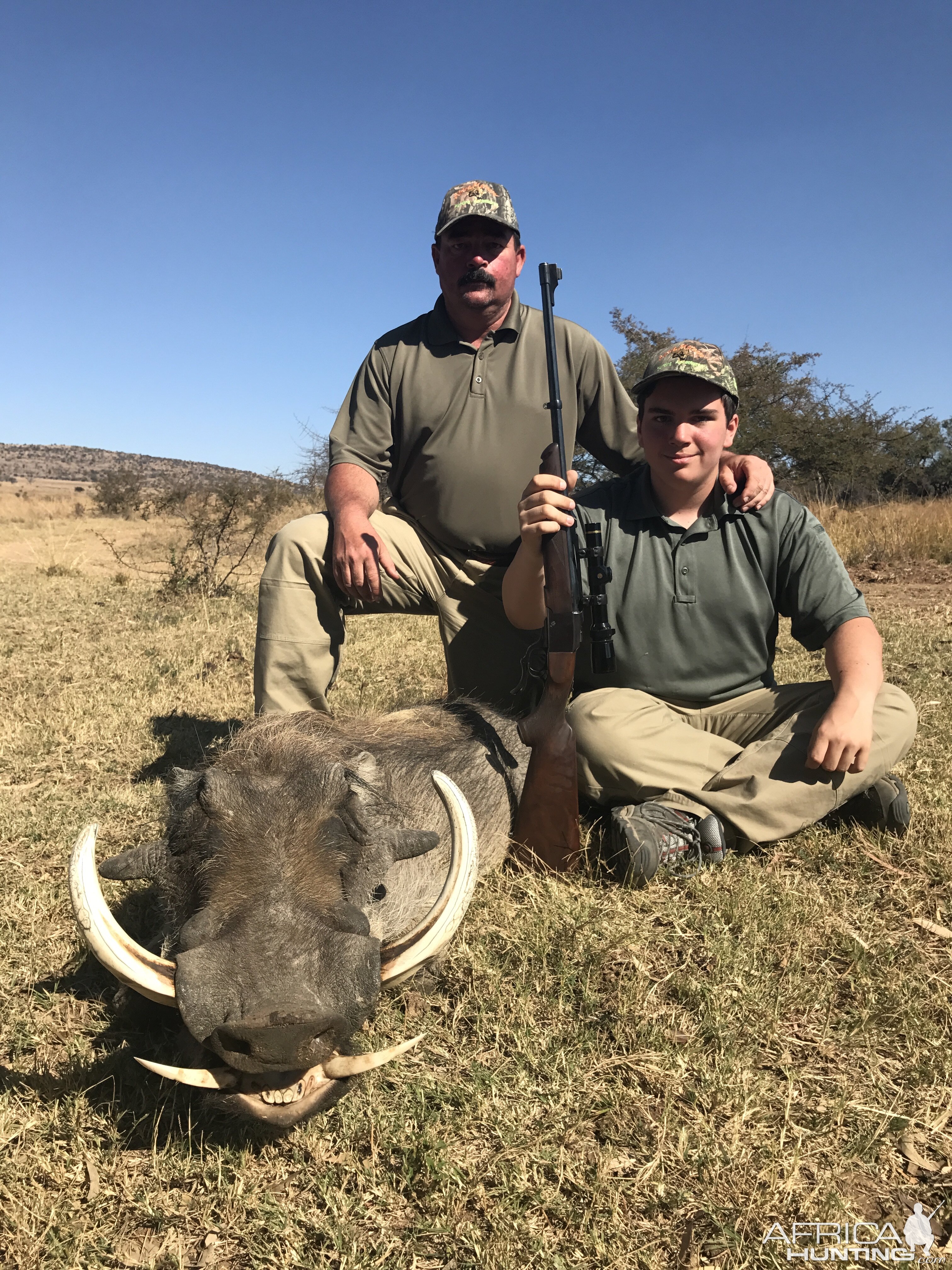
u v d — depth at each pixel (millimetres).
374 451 4781
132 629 8953
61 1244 2143
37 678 6926
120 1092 2629
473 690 5078
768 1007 2895
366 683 6555
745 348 23500
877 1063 2686
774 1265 2082
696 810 3891
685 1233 2164
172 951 2555
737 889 3555
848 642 3801
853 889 3607
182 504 30125
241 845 2314
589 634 4223
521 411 4652
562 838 3742
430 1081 2629
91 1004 3043
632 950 3227
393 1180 2330
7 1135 2438
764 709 4102
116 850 4066
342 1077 2133
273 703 4504
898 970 3061
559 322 4777
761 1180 2287
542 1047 2764
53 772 5102
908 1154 2381
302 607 4457
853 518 15516
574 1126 2479
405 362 4750
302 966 2092
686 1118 2496
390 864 2738
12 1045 2834
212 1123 2516
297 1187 2336
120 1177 2348
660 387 3795
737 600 4035
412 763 3658
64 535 22547
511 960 3197
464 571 4863
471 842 2451
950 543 13117
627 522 4129
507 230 4438
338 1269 2115
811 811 3822
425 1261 2127
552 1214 2236
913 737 3941
